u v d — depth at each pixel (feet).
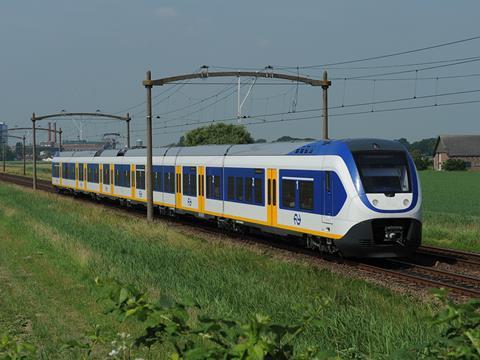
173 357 13.89
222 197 81.10
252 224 73.36
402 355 13.96
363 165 56.59
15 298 44.14
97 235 74.49
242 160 75.72
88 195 160.66
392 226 56.13
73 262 56.70
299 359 13.50
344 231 56.44
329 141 60.95
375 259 63.05
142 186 112.27
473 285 50.47
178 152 97.76
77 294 45.01
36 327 36.17
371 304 40.81
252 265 55.93
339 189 57.16
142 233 76.13
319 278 50.49
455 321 14.39
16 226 86.12
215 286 45.19
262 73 85.56
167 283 47.26
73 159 158.10
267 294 41.98
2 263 58.44
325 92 87.51
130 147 129.18
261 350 12.37
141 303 14.12
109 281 14.89
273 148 70.33
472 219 102.12
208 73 86.07
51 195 151.64
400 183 56.80
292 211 64.69
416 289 48.08
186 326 14.02
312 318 15.98
